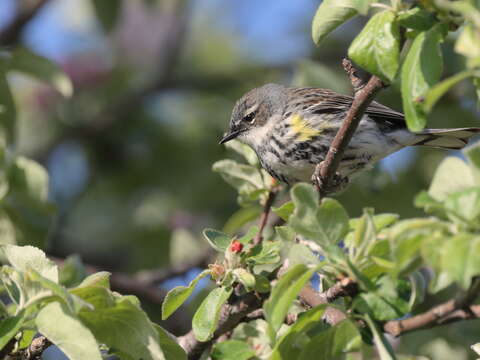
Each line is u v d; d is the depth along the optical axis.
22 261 6.54
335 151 8.39
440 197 6.65
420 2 6.24
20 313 5.95
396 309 5.91
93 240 16.38
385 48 6.34
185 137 16.25
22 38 15.49
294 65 17.83
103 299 6.00
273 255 7.04
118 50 18.23
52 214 10.70
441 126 13.91
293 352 6.29
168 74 17.67
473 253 4.89
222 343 7.32
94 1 15.08
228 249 7.07
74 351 5.65
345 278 6.11
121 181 16.52
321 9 6.98
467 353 10.44
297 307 7.07
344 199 13.00
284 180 11.97
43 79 11.50
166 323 13.38
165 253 15.45
